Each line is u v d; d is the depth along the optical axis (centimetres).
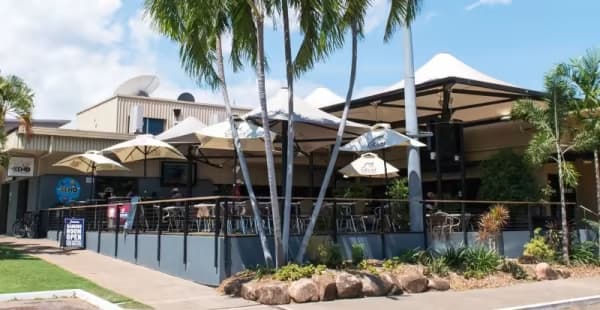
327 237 1247
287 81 1131
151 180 2197
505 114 1969
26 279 1105
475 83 1593
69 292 1005
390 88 1848
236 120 1364
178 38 1109
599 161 1839
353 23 1165
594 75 1543
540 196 1745
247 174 1135
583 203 2092
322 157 2358
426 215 1439
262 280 1020
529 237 1595
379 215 1391
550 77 1566
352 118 2075
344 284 1027
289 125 1128
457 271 1273
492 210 1466
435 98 1803
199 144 1694
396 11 1199
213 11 1066
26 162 2127
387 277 1095
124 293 1018
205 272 1130
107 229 1603
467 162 2128
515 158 1788
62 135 2025
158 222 1325
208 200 1197
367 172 1669
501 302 1031
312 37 1146
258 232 1153
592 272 1471
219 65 1146
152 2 1083
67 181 2111
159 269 1295
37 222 2075
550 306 1017
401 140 1372
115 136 2133
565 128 1567
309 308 931
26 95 1658
